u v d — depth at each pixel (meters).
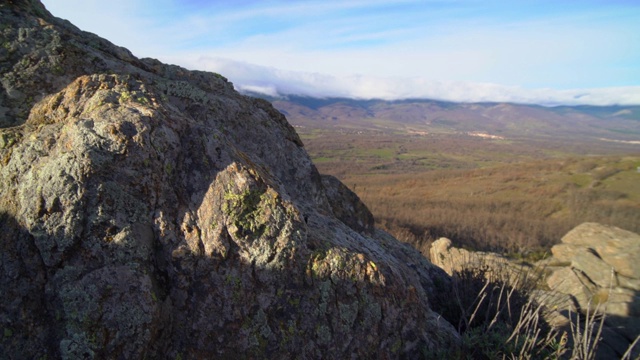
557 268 9.52
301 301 2.74
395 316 3.04
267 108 5.36
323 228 3.44
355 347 2.81
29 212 2.32
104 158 2.49
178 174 2.80
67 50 3.56
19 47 3.39
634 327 6.33
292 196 4.24
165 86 3.98
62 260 2.28
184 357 2.44
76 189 2.37
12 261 2.26
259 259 2.70
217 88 4.90
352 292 2.89
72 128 2.55
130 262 2.35
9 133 2.71
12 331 2.13
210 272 2.61
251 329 2.59
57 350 2.12
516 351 3.26
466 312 3.96
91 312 2.17
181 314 2.51
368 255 3.32
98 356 2.13
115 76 3.21
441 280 5.00
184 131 2.97
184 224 2.67
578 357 3.04
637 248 9.15
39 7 3.95
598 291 8.00
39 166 2.46
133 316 2.22
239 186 2.81
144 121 2.70
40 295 2.21
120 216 2.45
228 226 2.70
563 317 5.26
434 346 3.20
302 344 2.68
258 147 4.46
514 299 4.26
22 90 3.29
